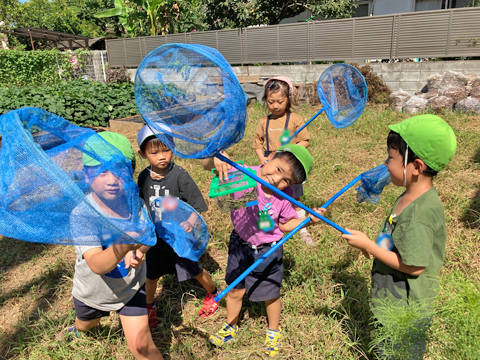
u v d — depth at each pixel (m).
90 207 1.23
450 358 1.61
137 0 15.24
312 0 13.62
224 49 12.60
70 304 2.82
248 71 11.88
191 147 1.61
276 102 3.50
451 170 4.58
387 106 8.95
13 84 16.03
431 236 1.67
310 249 3.22
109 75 14.73
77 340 2.38
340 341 2.29
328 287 2.75
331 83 3.00
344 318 2.42
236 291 2.31
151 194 2.51
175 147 1.63
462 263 2.85
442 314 1.69
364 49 10.27
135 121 8.73
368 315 2.42
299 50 11.27
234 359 2.25
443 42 9.26
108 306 1.96
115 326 2.54
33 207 1.21
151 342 2.02
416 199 1.72
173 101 1.58
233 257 2.33
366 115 8.06
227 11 14.48
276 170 2.04
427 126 1.59
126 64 15.39
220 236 3.59
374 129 6.90
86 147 1.42
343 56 10.63
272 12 14.06
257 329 2.45
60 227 1.24
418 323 1.62
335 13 13.78
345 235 1.85
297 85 9.82
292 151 2.03
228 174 2.20
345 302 2.58
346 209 3.91
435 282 1.75
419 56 9.61
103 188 1.40
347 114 2.96
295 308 2.58
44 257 3.53
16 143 1.17
